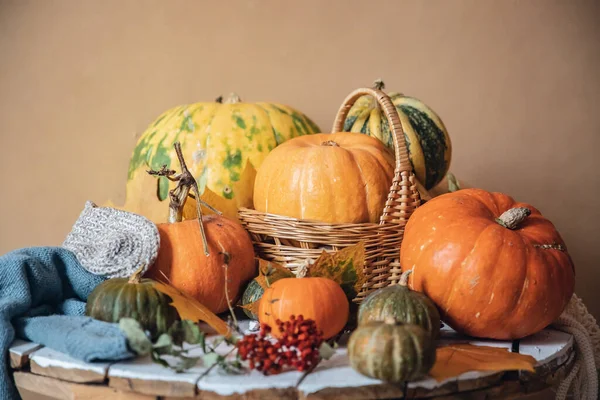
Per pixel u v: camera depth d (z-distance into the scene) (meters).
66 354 1.15
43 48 2.18
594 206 2.19
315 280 1.26
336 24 2.19
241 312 1.51
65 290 1.38
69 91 2.19
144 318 1.20
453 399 1.08
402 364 1.01
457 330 1.31
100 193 2.22
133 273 1.27
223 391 1.03
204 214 1.57
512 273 1.22
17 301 1.24
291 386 1.04
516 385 1.15
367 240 1.43
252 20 2.20
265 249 1.51
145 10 2.19
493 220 1.32
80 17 2.18
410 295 1.21
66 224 2.21
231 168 1.65
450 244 1.25
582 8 2.15
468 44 2.17
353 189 1.45
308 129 1.81
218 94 2.21
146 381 1.06
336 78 2.21
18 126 2.19
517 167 2.19
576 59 2.16
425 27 2.18
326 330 1.23
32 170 2.20
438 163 1.78
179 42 2.20
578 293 2.20
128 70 2.20
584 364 1.41
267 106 1.79
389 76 2.19
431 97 2.19
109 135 2.21
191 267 1.35
